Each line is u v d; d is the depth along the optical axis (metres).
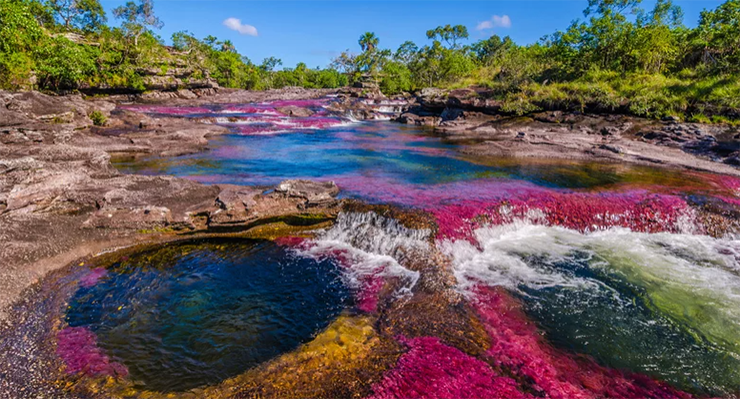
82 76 40.22
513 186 14.77
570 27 42.12
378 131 35.22
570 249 10.89
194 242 10.34
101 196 10.88
